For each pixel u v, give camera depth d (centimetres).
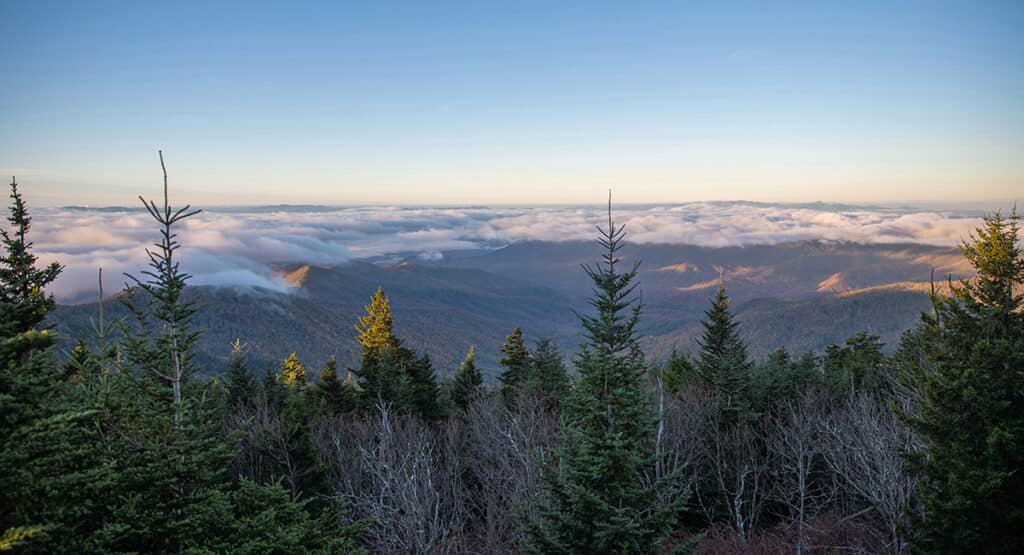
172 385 1230
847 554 2128
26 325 1255
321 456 2341
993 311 1503
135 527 987
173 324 1153
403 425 2911
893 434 1997
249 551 1110
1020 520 1373
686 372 3962
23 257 1291
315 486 2053
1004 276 1546
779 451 2434
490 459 2303
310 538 1276
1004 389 1470
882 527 2217
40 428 809
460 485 2228
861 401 2428
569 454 1261
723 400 2766
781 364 3709
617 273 1289
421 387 3819
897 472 1833
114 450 1065
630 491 1190
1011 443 1380
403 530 1673
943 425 1533
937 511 1477
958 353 1566
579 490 1164
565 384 3234
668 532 1191
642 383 1338
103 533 921
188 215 1140
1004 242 1528
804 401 2756
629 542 1149
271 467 1958
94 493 953
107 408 1070
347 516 1977
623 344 1252
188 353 1199
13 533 765
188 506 1055
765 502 2670
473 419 2783
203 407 1295
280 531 1191
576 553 1188
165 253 1123
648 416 1280
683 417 2716
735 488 2473
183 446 1061
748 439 2591
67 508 905
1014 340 1505
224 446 1160
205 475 1125
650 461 1236
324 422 2878
